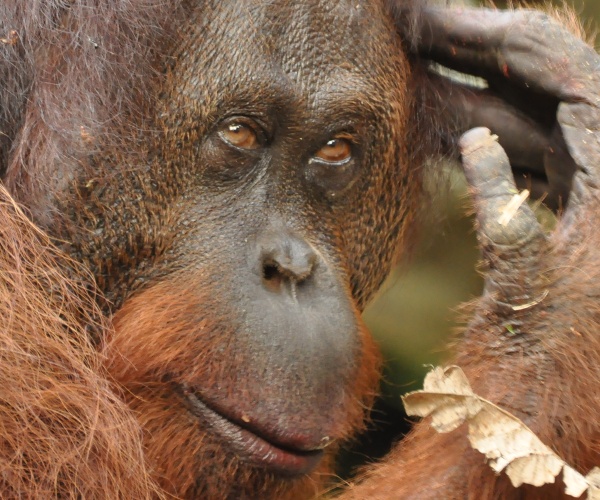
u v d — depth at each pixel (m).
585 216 3.16
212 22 3.14
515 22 3.23
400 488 3.13
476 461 3.12
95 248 3.14
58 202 3.13
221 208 3.15
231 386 3.12
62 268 3.14
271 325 3.12
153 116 3.14
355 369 3.14
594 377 3.13
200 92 3.14
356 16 3.18
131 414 3.12
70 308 3.14
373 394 3.23
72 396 3.10
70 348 3.12
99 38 3.13
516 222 3.14
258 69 3.14
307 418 3.12
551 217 3.37
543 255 3.14
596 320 3.14
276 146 3.16
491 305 3.15
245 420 3.12
